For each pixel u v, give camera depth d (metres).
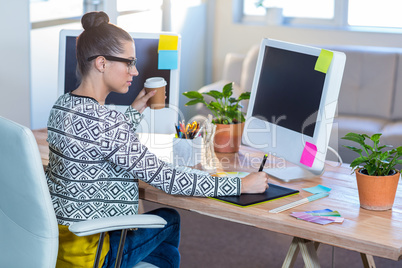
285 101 2.04
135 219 1.55
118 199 1.73
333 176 2.03
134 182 1.76
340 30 4.76
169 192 1.73
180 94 4.91
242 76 4.41
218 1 5.23
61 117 1.67
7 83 3.01
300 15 5.06
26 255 1.58
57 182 1.69
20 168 1.49
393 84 4.04
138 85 2.30
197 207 1.74
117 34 1.73
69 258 1.69
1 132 1.51
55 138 1.68
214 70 5.39
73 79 2.39
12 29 2.98
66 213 1.68
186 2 4.77
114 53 1.72
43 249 1.54
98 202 1.70
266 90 2.14
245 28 5.16
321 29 4.83
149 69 2.29
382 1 4.73
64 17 3.38
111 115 1.67
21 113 3.11
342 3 4.84
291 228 1.56
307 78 1.95
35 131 2.61
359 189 1.69
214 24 5.27
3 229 1.63
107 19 1.76
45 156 2.19
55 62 3.35
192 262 2.76
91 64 1.72
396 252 1.40
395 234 1.49
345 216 1.62
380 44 4.64
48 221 1.51
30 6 3.11
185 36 4.86
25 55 3.07
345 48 4.20
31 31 3.15
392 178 1.65
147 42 2.29
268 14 5.04
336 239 1.49
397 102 4.01
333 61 1.85
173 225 1.93
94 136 1.64
